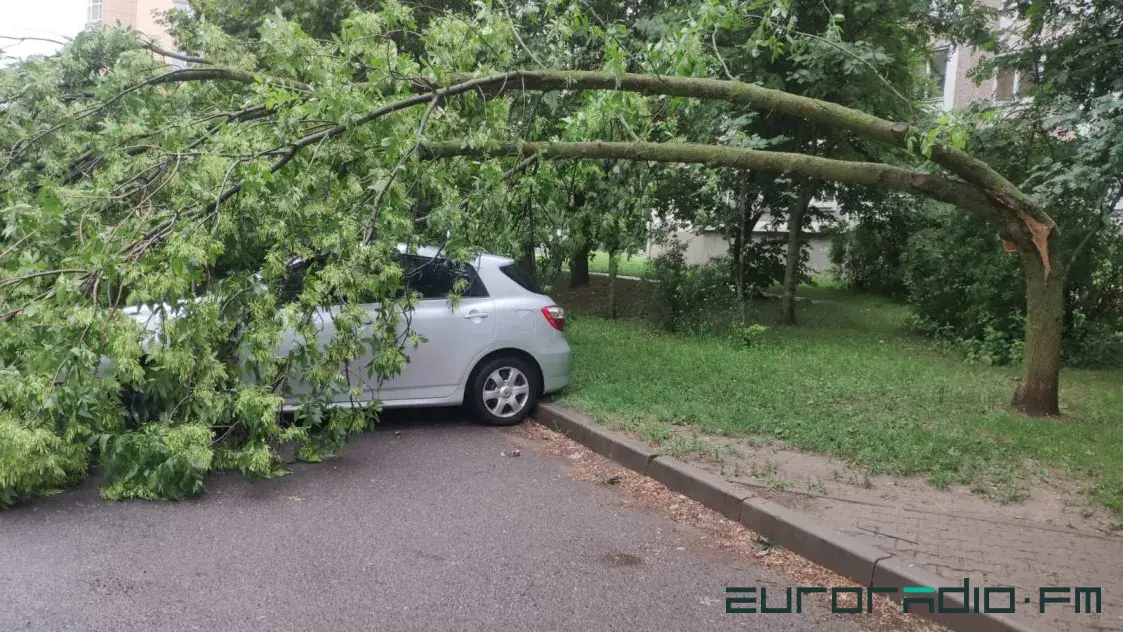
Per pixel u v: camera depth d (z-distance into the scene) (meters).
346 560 4.75
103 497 5.61
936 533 5.06
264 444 5.94
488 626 4.02
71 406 5.29
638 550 5.07
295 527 5.25
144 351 5.54
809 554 4.99
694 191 13.62
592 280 21.17
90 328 5.33
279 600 4.20
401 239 6.57
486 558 4.85
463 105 7.48
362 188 6.39
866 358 11.52
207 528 5.17
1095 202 9.58
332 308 6.29
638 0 13.25
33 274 5.37
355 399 6.68
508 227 8.83
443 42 7.02
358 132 6.51
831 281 22.61
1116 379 10.57
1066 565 4.63
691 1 12.09
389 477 6.35
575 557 4.92
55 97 7.36
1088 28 10.02
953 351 12.36
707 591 4.52
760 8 8.57
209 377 5.68
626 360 10.48
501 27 7.46
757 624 4.16
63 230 6.03
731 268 15.18
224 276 6.25
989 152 9.95
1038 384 8.17
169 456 5.54
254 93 7.13
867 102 12.41
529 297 8.14
